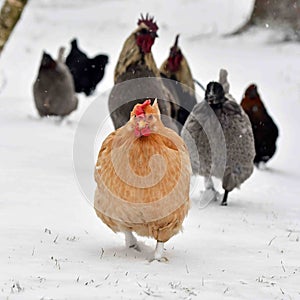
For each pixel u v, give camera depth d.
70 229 10.86
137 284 8.09
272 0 42.09
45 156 17.33
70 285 7.88
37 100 23.44
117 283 8.09
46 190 13.62
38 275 8.24
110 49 39.19
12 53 37.97
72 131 21.55
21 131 21.08
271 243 11.00
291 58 37.38
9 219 11.15
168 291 7.89
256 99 19.62
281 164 21.06
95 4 52.50
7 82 32.19
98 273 8.50
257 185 17.44
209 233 11.48
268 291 8.27
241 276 8.93
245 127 14.24
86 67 28.61
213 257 9.88
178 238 10.96
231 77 32.84
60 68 23.45
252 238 11.31
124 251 9.73
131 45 15.06
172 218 9.05
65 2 53.34
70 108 23.69
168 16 48.75
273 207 14.50
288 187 17.39
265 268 9.44
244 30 42.84
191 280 8.50
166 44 40.00
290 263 9.80
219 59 36.69
